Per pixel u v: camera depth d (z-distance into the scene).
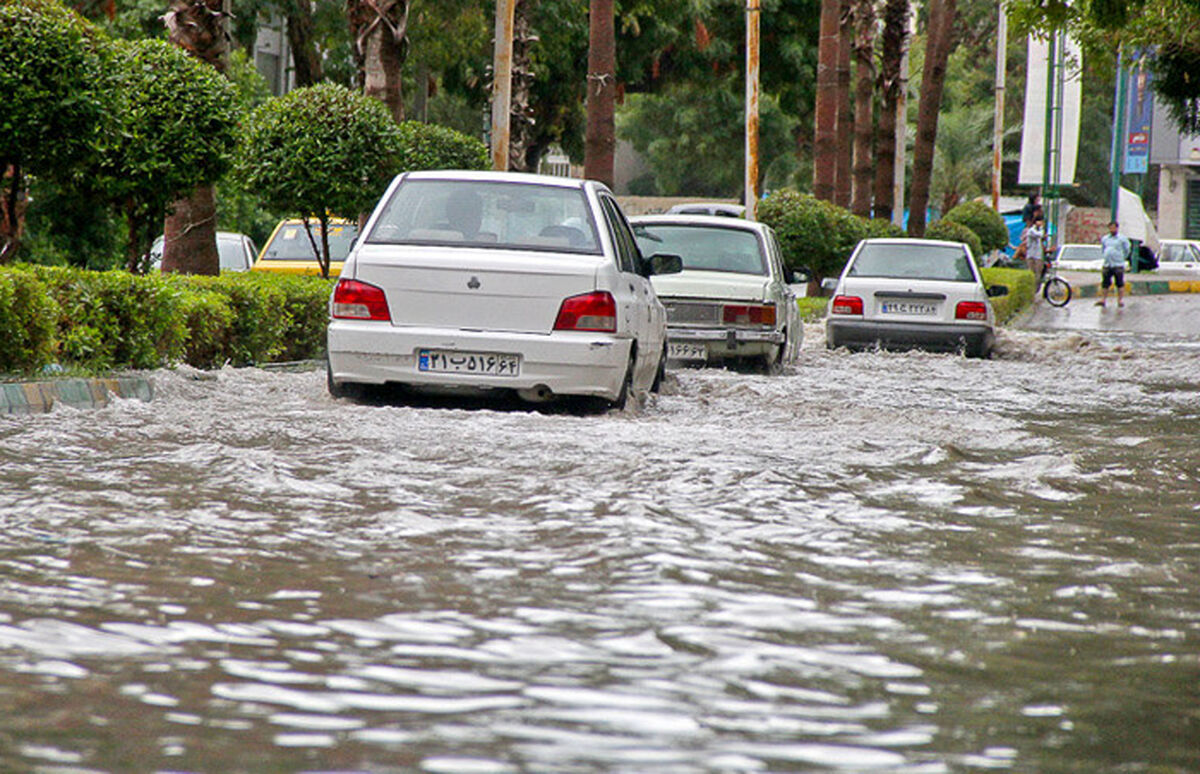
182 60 47.50
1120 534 17.11
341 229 71.25
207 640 11.46
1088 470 22.25
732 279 45.69
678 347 45.38
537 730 9.34
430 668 10.81
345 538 15.67
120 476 19.17
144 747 8.90
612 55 72.25
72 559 14.18
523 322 29.27
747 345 45.06
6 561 14.01
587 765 8.68
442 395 30.08
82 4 106.12
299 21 120.50
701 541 15.88
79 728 9.25
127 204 48.69
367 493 18.50
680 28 153.12
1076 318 98.69
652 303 33.72
